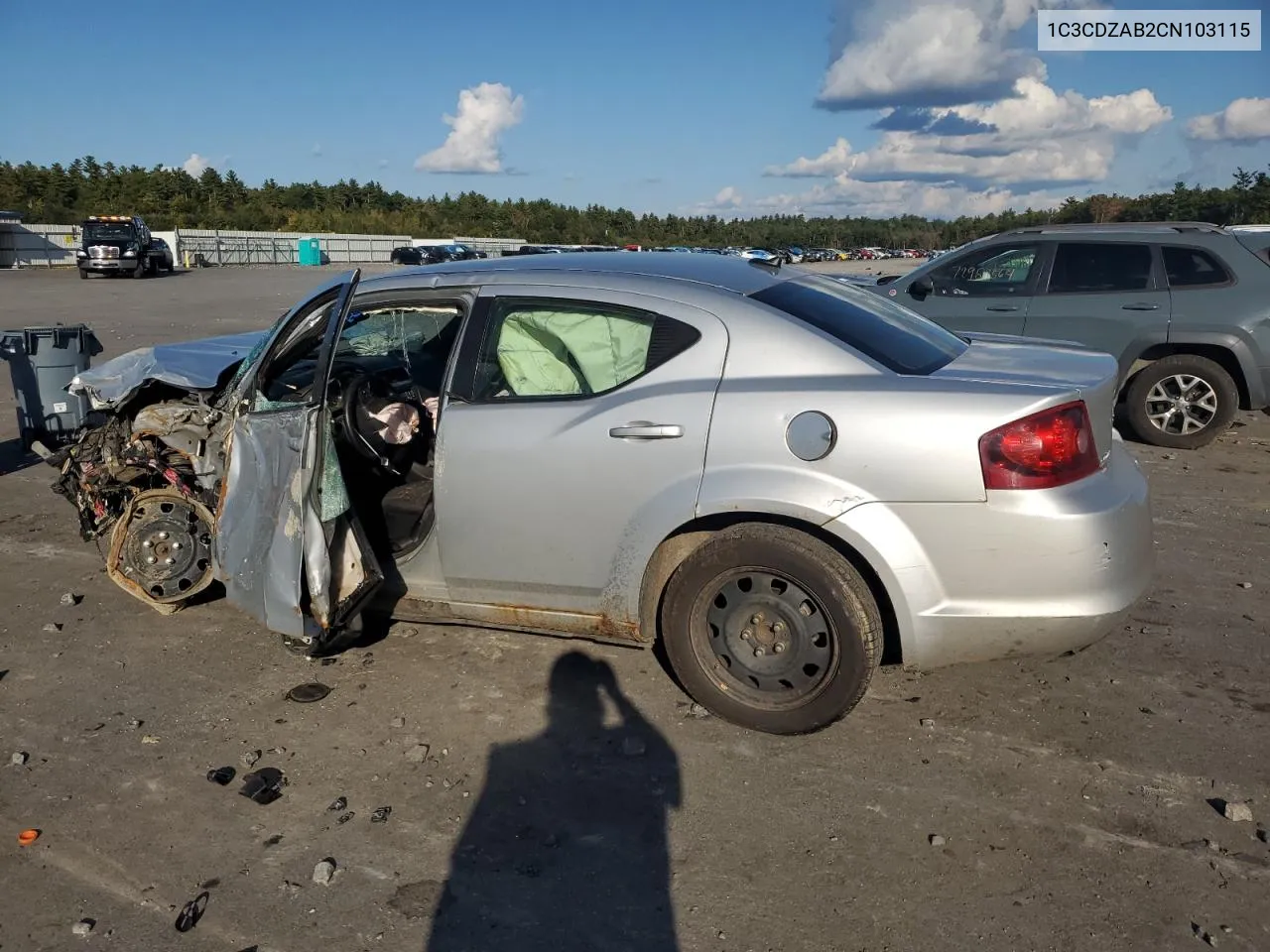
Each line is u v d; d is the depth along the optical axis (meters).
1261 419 9.36
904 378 3.32
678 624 3.62
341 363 4.81
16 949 2.61
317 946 2.61
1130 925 2.63
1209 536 5.76
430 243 57.28
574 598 3.75
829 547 3.34
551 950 2.58
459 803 3.23
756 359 3.45
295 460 3.65
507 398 3.75
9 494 6.96
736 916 2.70
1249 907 2.69
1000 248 8.66
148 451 4.62
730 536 3.44
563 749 3.54
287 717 3.79
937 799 3.20
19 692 4.00
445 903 2.77
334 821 3.14
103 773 3.43
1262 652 4.22
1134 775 3.31
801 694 3.49
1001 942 2.58
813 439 3.28
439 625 4.57
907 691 3.90
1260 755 3.43
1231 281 7.80
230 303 24.38
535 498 3.66
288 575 3.65
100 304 23.81
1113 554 3.20
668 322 3.58
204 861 2.96
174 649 4.39
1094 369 3.51
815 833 3.04
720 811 3.16
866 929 2.64
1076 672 4.04
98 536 4.96
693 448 3.42
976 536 3.17
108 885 2.86
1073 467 3.19
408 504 4.37
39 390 6.85
